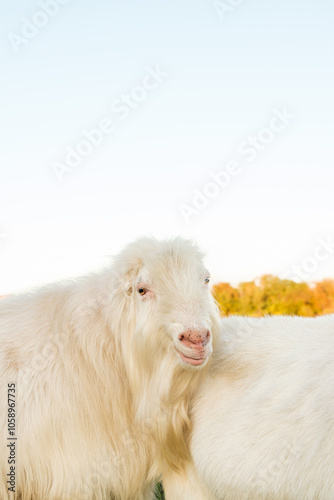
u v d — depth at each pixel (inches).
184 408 156.9
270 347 152.6
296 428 131.0
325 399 128.6
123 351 159.0
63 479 157.9
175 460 160.2
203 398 154.9
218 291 371.2
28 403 158.9
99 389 161.6
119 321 159.2
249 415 140.6
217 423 146.6
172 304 145.4
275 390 139.8
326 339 144.6
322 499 124.1
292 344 149.7
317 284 368.8
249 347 156.3
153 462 164.2
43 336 167.2
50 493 158.9
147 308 150.5
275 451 132.0
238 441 138.9
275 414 135.9
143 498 174.4
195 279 149.6
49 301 174.2
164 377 151.6
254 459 134.6
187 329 140.9
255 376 148.4
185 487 160.4
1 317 173.9
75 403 159.6
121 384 162.7
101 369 161.8
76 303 168.1
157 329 148.4
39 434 157.5
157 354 151.4
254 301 370.3
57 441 158.1
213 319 155.3
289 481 128.9
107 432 161.5
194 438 151.3
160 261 150.6
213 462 142.0
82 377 161.6
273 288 370.6
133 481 165.0
